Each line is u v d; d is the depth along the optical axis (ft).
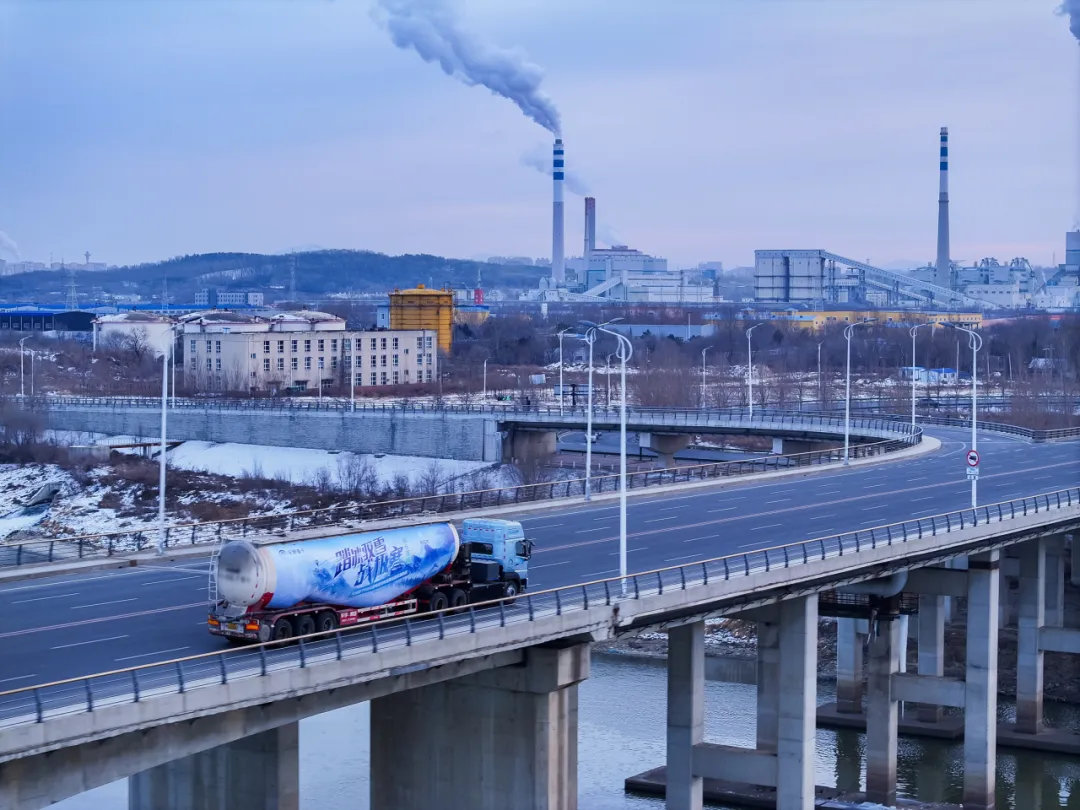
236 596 162.61
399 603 180.45
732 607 218.18
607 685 351.87
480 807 194.59
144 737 143.23
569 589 205.05
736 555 213.05
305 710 159.43
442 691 197.16
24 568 221.25
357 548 173.78
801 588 225.35
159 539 243.40
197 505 545.44
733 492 351.25
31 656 164.35
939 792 281.33
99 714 132.77
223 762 192.34
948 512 288.71
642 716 322.14
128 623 183.62
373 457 646.33
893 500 329.93
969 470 295.48
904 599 299.17
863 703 341.21
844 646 332.39
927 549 252.83
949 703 272.31
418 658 162.30
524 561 200.64
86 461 621.72
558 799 192.95
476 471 594.24
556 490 517.14
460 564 191.11
